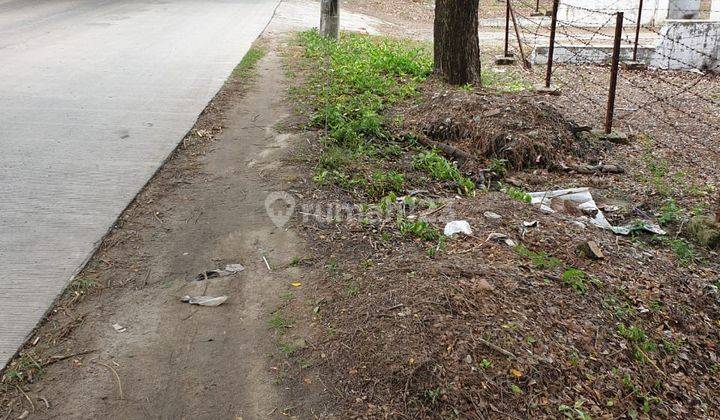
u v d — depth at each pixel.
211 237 4.65
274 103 7.92
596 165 6.89
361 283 3.99
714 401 3.70
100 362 3.41
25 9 15.84
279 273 4.21
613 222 5.57
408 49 12.99
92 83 8.52
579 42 14.28
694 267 4.85
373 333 3.49
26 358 3.38
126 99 7.82
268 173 5.74
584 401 3.31
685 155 7.36
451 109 7.31
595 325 3.85
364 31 16.30
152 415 3.09
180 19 14.57
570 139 7.20
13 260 4.22
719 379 3.87
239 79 8.94
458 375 3.23
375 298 3.78
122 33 12.44
